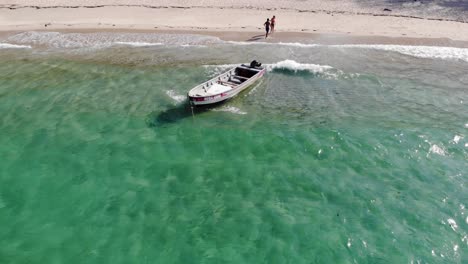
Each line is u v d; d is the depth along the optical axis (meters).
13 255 14.88
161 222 16.56
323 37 40.66
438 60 34.88
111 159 20.56
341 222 16.59
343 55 36.09
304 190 18.45
